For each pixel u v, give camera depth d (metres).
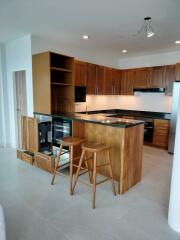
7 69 4.49
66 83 4.03
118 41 4.10
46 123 3.56
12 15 2.81
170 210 1.98
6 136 4.76
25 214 2.12
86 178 3.07
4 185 2.78
